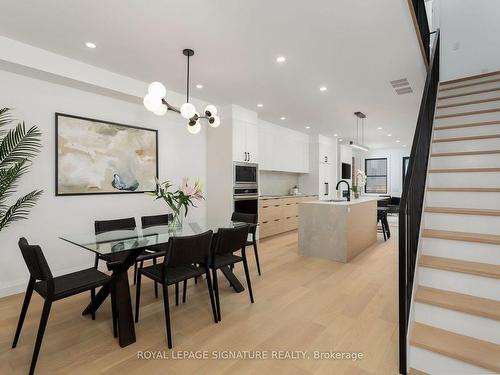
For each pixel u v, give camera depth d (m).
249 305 2.61
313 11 2.25
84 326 2.25
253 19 2.36
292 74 3.55
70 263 3.38
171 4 2.16
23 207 2.93
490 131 3.04
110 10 2.22
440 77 5.33
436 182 2.73
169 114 4.50
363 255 4.36
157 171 4.29
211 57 3.07
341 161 9.07
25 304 1.99
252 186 5.32
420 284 1.99
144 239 2.38
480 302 1.70
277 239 5.69
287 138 6.95
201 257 2.27
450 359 1.52
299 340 2.04
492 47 4.95
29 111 3.05
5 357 1.84
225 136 4.97
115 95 3.66
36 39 2.68
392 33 2.58
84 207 3.51
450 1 5.31
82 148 3.47
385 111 5.32
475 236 2.02
